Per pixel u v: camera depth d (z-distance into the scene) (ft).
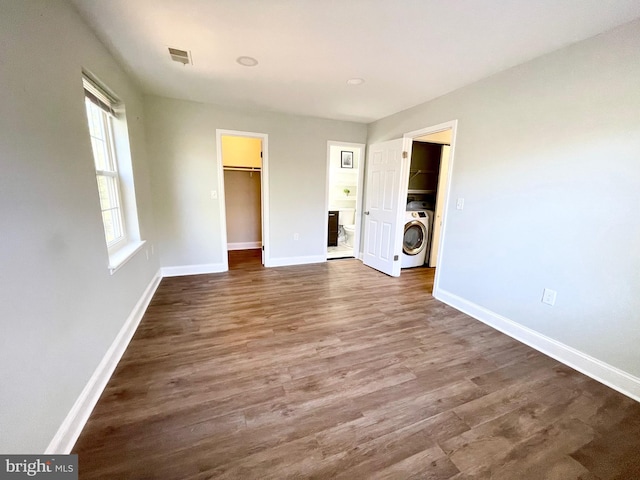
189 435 4.52
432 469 4.07
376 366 6.46
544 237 7.11
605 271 6.03
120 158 8.70
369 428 4.75
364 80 8.94
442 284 10.37
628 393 5.71
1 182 3.23
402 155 12.25
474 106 8.80
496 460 4.24
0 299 3.13
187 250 12.85
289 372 6.17
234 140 17.03
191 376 5.97
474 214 8.96
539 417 5.08
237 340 7.45
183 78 9.07
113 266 6.41
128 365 6.31
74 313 4.71
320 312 9.27
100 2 5.24
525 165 7.43
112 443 4.34
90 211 5.55
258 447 4.34
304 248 15.21
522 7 5.22
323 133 14.29
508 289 8.05
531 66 7.16
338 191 20.89
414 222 14.43
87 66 5.92
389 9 5.40
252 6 5.38
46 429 3.83
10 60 3.51
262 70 8.35
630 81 5.49
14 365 3.31
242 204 18.12
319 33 6.31
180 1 5.24
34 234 3.79
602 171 5.97
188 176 12.19
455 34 6.21
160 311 9.13
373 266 14.48
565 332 6.78
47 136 4.27
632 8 5.06
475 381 6.03
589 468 4.15
